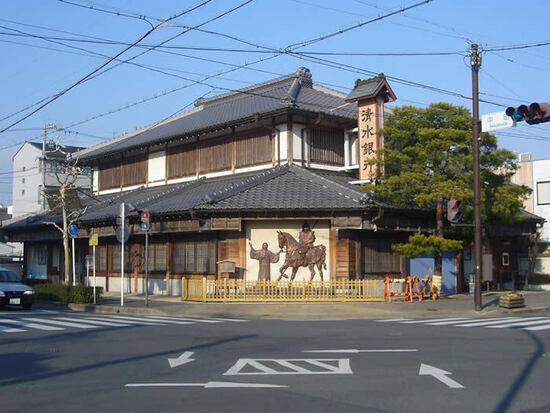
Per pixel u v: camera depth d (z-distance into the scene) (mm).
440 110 23875
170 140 32281
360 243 24953
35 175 61594
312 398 7766
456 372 9422
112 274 32156
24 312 21781
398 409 7203
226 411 7113
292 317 19703
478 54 20891
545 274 34062
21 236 38188
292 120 27609
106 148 39188
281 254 25031
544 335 14047
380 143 25812
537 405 7371
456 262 29188
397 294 24438
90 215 31375
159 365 10227
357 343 12758
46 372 9672
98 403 7543
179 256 27922
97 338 13852
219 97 38000
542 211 40719
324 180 25453
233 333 14758
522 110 15031
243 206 23844
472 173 23219
